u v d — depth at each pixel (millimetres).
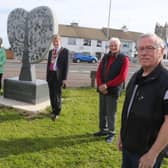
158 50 2387
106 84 4980
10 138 5121
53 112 6430
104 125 5395
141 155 2451
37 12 7465
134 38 58750
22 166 4082
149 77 2406
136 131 2469
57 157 4434
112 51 5008
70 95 9445
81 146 4906
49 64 6266
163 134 2266
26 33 7680
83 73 18547
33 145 4852
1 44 8586
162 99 2307
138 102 2438
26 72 7688
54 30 7188
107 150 4781
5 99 7602
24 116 6449
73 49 52969
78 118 6535
